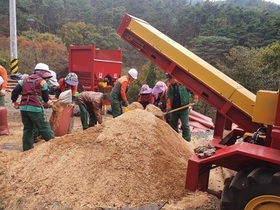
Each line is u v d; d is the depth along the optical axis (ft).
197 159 10.41
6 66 86.33
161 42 13.64
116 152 13.65
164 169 13.51
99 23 189.26
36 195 12.51
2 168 14.97
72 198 12.00
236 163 10.25
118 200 11.90
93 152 13.87
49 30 168.55
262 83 52.29
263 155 8.89
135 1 227.40
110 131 14.69
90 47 34.91
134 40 14.60
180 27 171.63
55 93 25.71
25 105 17.16
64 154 14.21
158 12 204.23
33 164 14.29
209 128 30.48
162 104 25.84
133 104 24.88
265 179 8.80
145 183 12.70
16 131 24.86
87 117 22.80
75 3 203.51
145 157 13.65
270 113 9.75
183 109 21.76
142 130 14.85
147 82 75.77
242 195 9.12
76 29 160.04
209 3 175.42
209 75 12.55
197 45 125.18
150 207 11.64
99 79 36.09
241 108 11.89
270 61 63.05
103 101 21.75
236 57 62.34
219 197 11.15
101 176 12.79
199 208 11.84
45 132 17.66
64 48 124.47
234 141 14.20
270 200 8.70
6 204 12.56
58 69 107.34
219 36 126.82
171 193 12.60
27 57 104.06
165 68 13.79
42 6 175.94
